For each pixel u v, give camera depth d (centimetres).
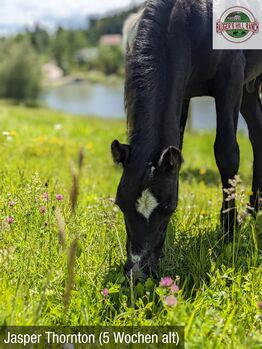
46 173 690
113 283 373
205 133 1781
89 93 8419
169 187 341
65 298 290
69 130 1395
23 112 2034
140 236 340
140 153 346
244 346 289
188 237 454
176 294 349
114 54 13538
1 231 403
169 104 382
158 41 409
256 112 576
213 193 670
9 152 856
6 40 6800
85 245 410
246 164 1231
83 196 607
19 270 358
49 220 421
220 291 365
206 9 459
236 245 442
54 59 15625
